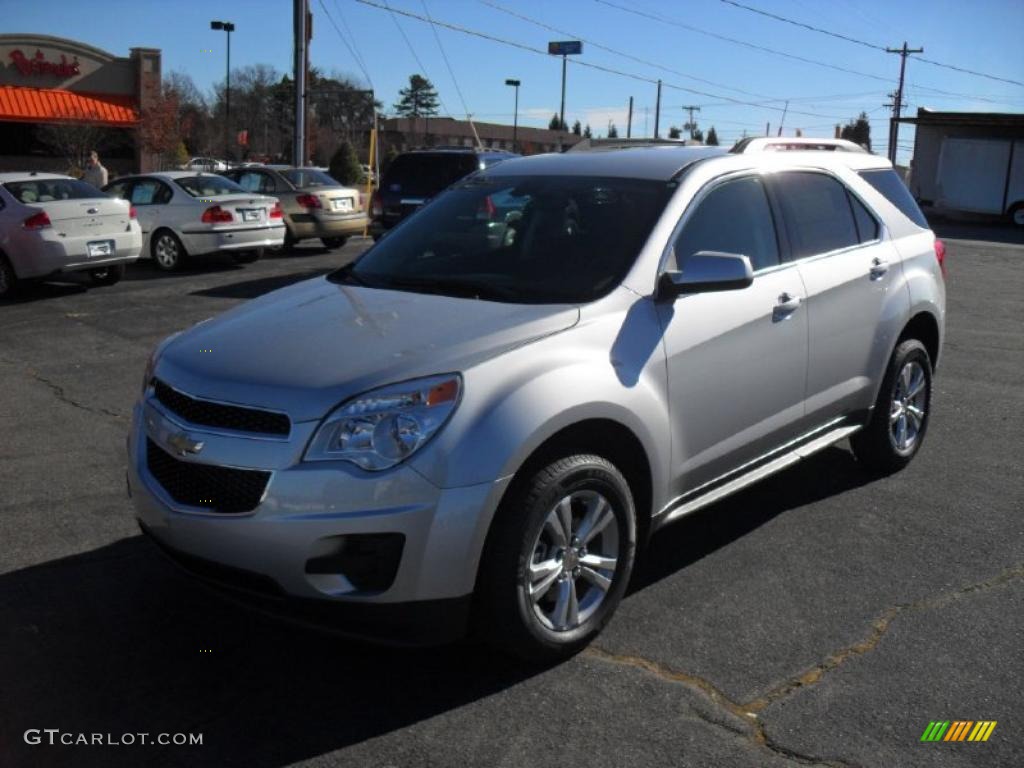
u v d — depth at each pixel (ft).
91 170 65.10
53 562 15.19
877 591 14.25
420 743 10.68
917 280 18.76
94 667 12.21
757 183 15.90
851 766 10.26
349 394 10.99
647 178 15.02
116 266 44.88
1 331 33.91
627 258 13.61
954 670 12.10
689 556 15.49
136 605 13.83
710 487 14.56
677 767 10.25
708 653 12.50
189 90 198.08
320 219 59.21
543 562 11.87
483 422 11.05
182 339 13.33
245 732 10.91
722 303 14.21
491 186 16.29
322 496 10.69
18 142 132.05
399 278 14.69
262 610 11.37
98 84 133.80
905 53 197.47
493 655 12.54
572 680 11.90
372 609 10.83
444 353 11.52
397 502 10.69
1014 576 14.78
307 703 11.48
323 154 208.85
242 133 134.92
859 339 17.25
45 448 20.84
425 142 230.27
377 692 11.71
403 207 49.85
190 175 51.85
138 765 10.31
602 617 12.59
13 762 10.32
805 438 16.53
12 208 40.63
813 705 11.33
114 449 20.79
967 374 28.35
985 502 17.88
